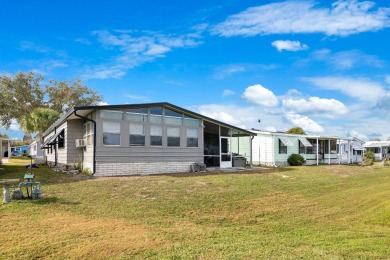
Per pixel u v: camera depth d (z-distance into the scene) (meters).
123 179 16.25
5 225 7.79
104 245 6.48
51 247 6.31
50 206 9.88
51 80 49.59
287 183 16.80
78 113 18.94
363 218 10.27
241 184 15.59
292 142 33.91
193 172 21.31
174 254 6.04
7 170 20.83
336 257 5.97
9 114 43.84
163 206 10.48
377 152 58.31
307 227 9.05
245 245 6.74
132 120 19.41
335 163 40.00
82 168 20.12
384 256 6.13
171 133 21.17
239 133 27.30
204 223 9.04
